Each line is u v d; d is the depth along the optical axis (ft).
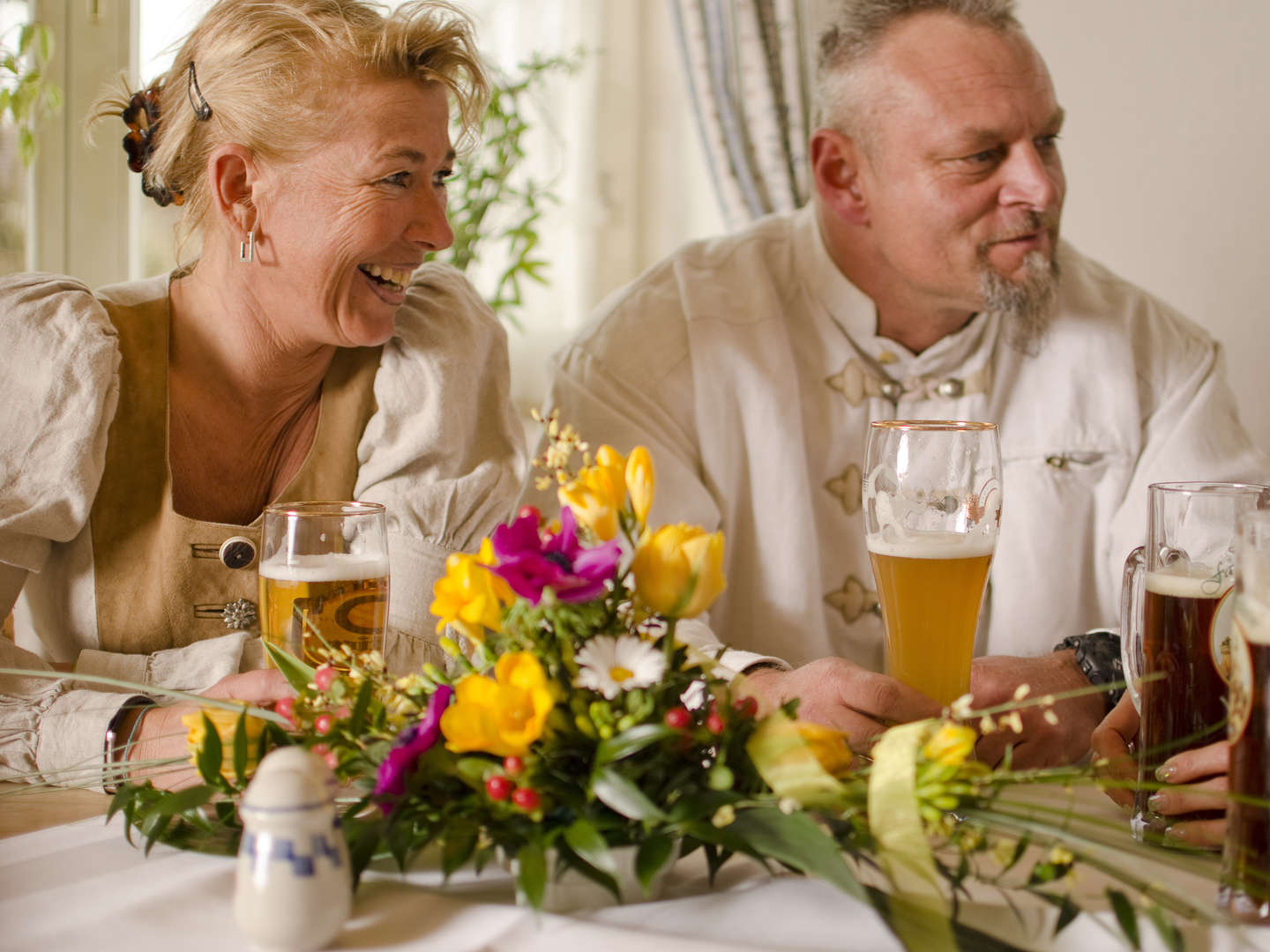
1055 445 5.15
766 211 10.86
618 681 1.85
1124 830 1.92
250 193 3.77
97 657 3.60
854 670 2.93
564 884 1.93
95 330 3.71
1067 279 5.36
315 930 1.73
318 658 2.67
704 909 1.94
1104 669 3.54
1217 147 8.64
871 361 5.15
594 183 11.79
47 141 8.64
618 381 4.93
